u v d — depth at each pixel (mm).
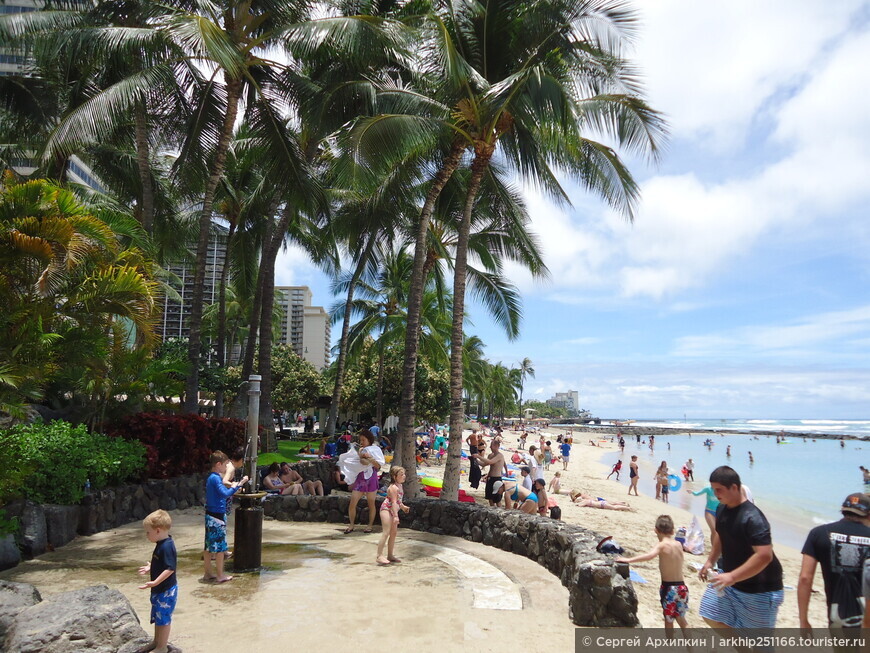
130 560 7492
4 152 21047
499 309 19828
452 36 12727
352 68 15133
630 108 12320
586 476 31406
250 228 26344
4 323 8438
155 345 10930
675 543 5113
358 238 22578
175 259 26438
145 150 16234
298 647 4691
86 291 9336
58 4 14758
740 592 3818
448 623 5363
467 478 23516
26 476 7277
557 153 12531
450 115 13406
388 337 31797
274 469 12500
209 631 5016
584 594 5480
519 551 8250
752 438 116312
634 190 13969
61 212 9055
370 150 11844
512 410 126750
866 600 3420
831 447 81000
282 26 14719
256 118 16125
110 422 11328
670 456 57156
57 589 6223
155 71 13719
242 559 7191
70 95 17484
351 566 7488
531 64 12125
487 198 16750
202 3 13578
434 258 21125
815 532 3736
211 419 14125
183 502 11727
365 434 10555
